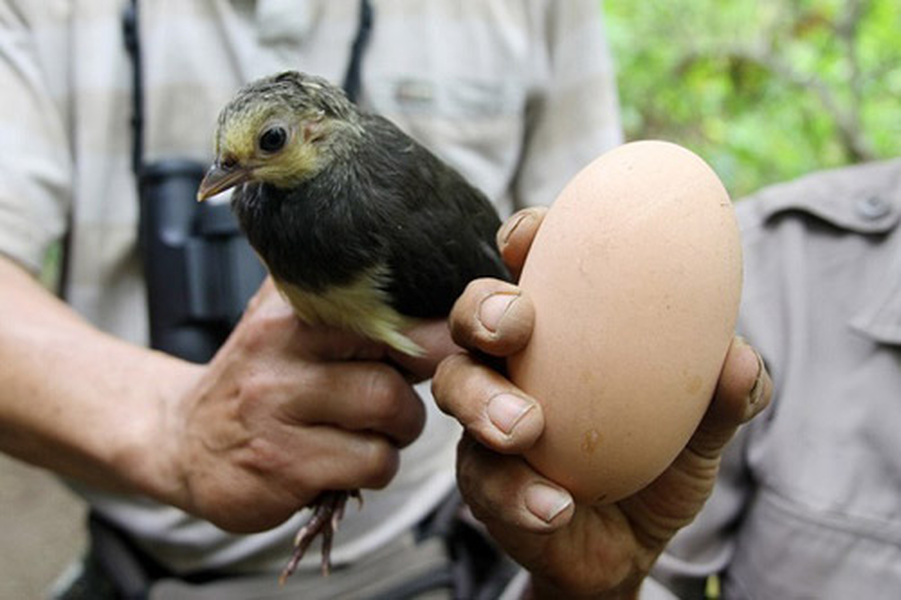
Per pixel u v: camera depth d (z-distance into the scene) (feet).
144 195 1.78
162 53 1.87
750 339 1.80
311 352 1.43
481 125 1.97
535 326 1.19
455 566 1.90
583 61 2.03
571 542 1.34
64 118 1.88
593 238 1.18
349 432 1.44
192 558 1.91
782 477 1.73
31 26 1.85
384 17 1.92
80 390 1.58
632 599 1.46
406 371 1.47
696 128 4.72
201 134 1.89
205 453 1.49
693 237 1.18
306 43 1.89
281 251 1.39
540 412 1.17
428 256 1.39
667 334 1.17
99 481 1.64
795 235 1.84
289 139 1.37
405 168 1.41
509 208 2.16
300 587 1.90
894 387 1.71
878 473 1.69
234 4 1.88
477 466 1.23
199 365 1.66
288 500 1.48
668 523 1.38
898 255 1.75
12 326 1.62
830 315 1.79
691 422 1.19
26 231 1.77
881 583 1.66
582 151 2.05
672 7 4.70
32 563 3.74
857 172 1.89
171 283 1.74
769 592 1.73
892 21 4.37
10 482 4.35
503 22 1.96
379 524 1.92
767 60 4.54
